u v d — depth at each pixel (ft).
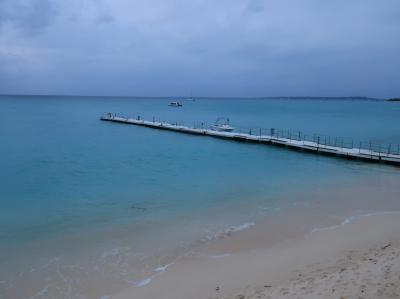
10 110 424.46
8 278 38.22
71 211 61.82
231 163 110.32
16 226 54.44
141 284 36.91
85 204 65.98
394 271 32.24
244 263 41.06
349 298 28.12
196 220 56.70
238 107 617.21
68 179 87.10
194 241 48.14
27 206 64.85
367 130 220.84
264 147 143.43
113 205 65.31
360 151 117.19
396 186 80.53
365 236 48.29
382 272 32.53
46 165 105.19
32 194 73.10
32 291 35.68
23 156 120.47
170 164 108.17
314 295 29.81
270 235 49.96
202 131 181.68
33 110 432.25
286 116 367.66
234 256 43.24
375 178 89.20
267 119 320.50
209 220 56.65
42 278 38.22
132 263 41.68
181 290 35.35
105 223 55.57
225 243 47.29
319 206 64.18
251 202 66.85
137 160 114.83
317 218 57.21
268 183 82.99
